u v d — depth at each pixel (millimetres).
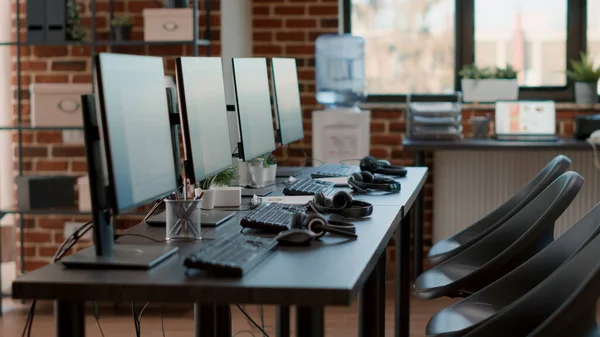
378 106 5809
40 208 4730
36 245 5195
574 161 5668
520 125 5363
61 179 4773
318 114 5383
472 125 5531
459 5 5957
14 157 5219
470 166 5773
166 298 1655
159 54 5012
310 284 1642
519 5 5934
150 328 4391
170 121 2521
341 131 5379
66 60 5086
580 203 5676
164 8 4680
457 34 5949
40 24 4719
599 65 5828
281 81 3947
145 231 2330
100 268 1806
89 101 1861
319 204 2691
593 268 1945
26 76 5117
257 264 1840
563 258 2445
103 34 5004
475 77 5707
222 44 4949
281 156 5848
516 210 3193
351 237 2201
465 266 3051
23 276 1723
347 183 3555
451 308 2537
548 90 5922
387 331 4332
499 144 5051
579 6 5883
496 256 2744
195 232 2186
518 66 5953
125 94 1957
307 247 2061
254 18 5871
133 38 4988
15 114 5164
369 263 1895
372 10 6031
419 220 4996
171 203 2180
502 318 2061
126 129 1942
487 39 5965
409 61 6023
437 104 5289
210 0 4918
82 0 4996
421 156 5168
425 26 5996
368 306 2758
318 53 5727
